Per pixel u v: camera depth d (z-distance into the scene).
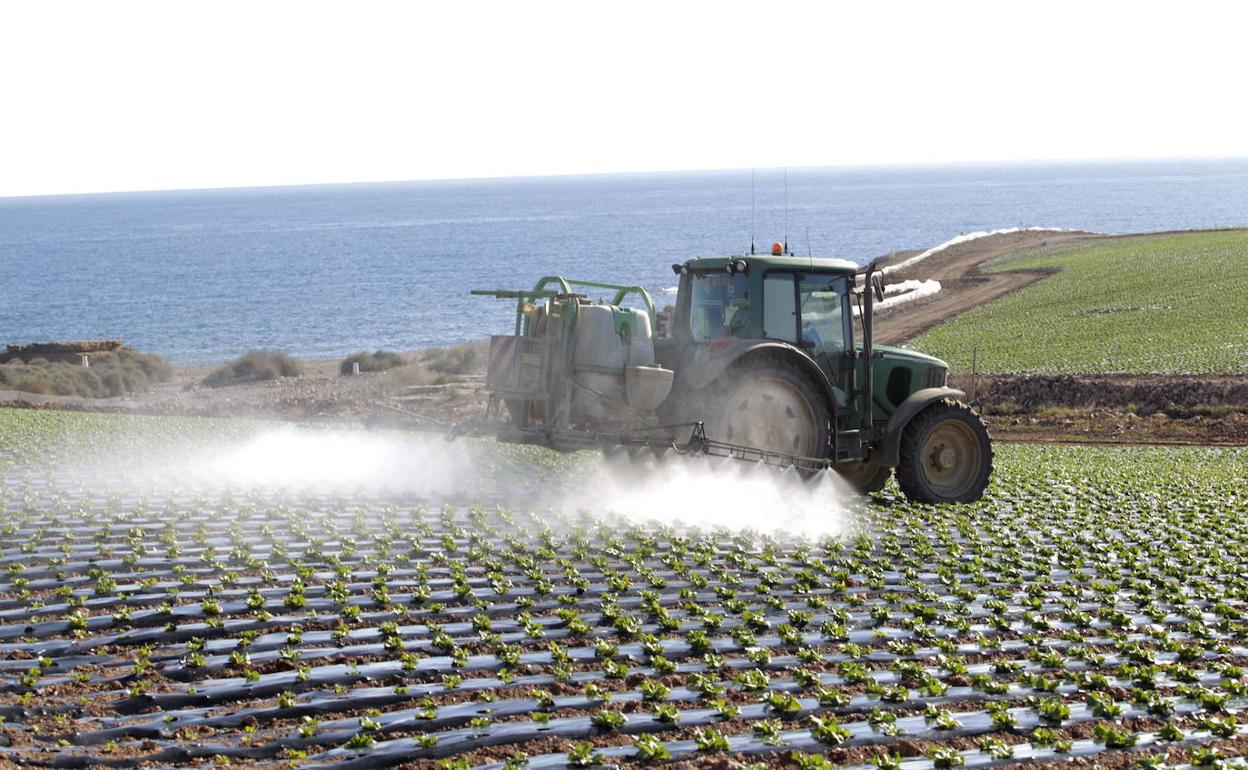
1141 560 13.71
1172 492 19.44
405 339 73.38
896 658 9.33
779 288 15.17
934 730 7.70
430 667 8.76
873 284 15.87
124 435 23.75
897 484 18.73
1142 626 10.67
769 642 9.73
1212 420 33.53
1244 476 22.42
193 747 7.14
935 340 50.97
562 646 9.44
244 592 10.68
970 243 89.69
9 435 23.12
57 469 18.64
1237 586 12.34
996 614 10.93
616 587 11.19
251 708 7.87
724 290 15.15
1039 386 38.00
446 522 14.14
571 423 14.22
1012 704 8.30
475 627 9.84
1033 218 194.75
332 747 7.29
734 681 8.53
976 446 16.95
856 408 15.90
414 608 10.45
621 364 14.24
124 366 48.59
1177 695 8.64
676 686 8.54
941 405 16.56
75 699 7.97
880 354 16.45
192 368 57.44
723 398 14.34
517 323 14.79
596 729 7.54
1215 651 9.83
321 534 13.54
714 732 7.36
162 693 8.07
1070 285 62.69
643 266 125.50
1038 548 14.02
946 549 13.74
